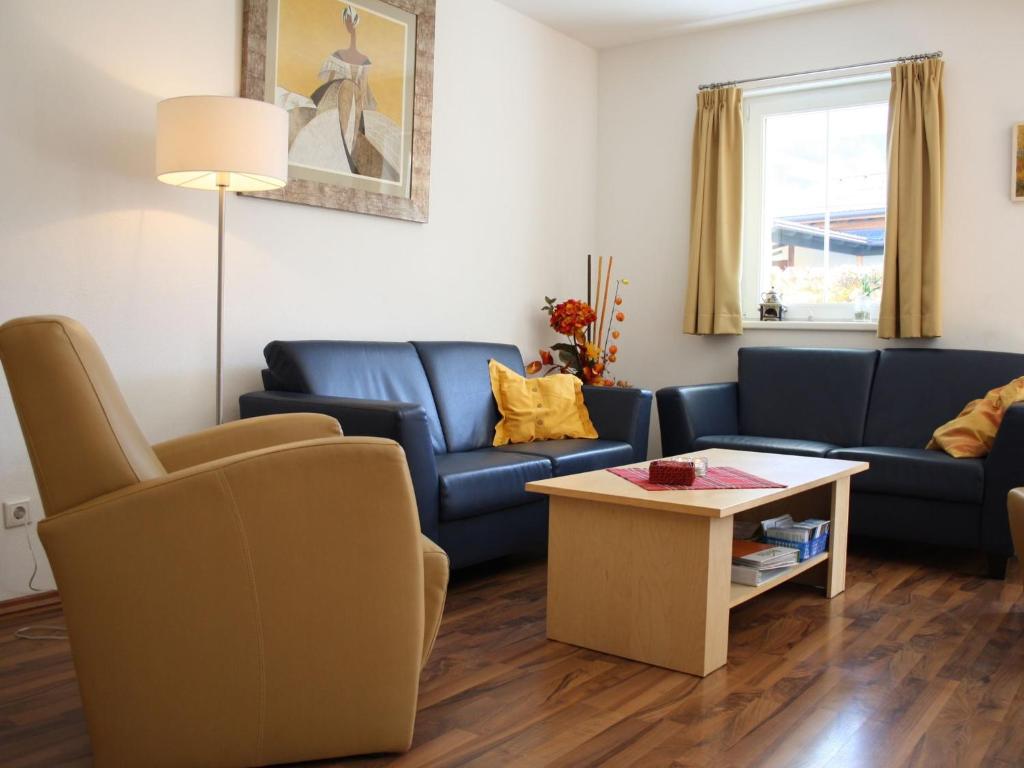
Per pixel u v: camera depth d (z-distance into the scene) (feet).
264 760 6.05
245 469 5.80
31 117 9.42
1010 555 11.30
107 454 5.77
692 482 8.80
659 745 6.52
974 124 14.48
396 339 13.88
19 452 9.46
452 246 14.85
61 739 6.43
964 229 14.58
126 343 10.34
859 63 15.44
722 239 16.31
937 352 14.12
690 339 17.26
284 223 12.12
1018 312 14.21
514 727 6.79
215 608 5.82
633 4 15.65
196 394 11.06
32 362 5.68
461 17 14.84
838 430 14.56
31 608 9.52
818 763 6.28
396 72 13.39
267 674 5.93
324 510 5.95
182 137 9.21
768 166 16.76
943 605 10.25
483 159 15.40
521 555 12.45
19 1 9.29
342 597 6.03
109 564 5.69
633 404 13.28
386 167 13.33
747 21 16.44
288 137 11.37
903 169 14.73
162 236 10.64
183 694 5.82
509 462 11.09
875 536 12.55
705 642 7.91
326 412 9.90
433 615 6.59
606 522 8.50
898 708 7.28
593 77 18.11
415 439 9.50
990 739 6.72
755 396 15.49
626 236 17.94
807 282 16.43
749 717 7.06
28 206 9.43
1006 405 12.01
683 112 17.24
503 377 13.52
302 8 12.00
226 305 11.48
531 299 16.65
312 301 12.54
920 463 11.91
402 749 6.30
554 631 8.86
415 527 6.21
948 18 14.67
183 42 10.78
